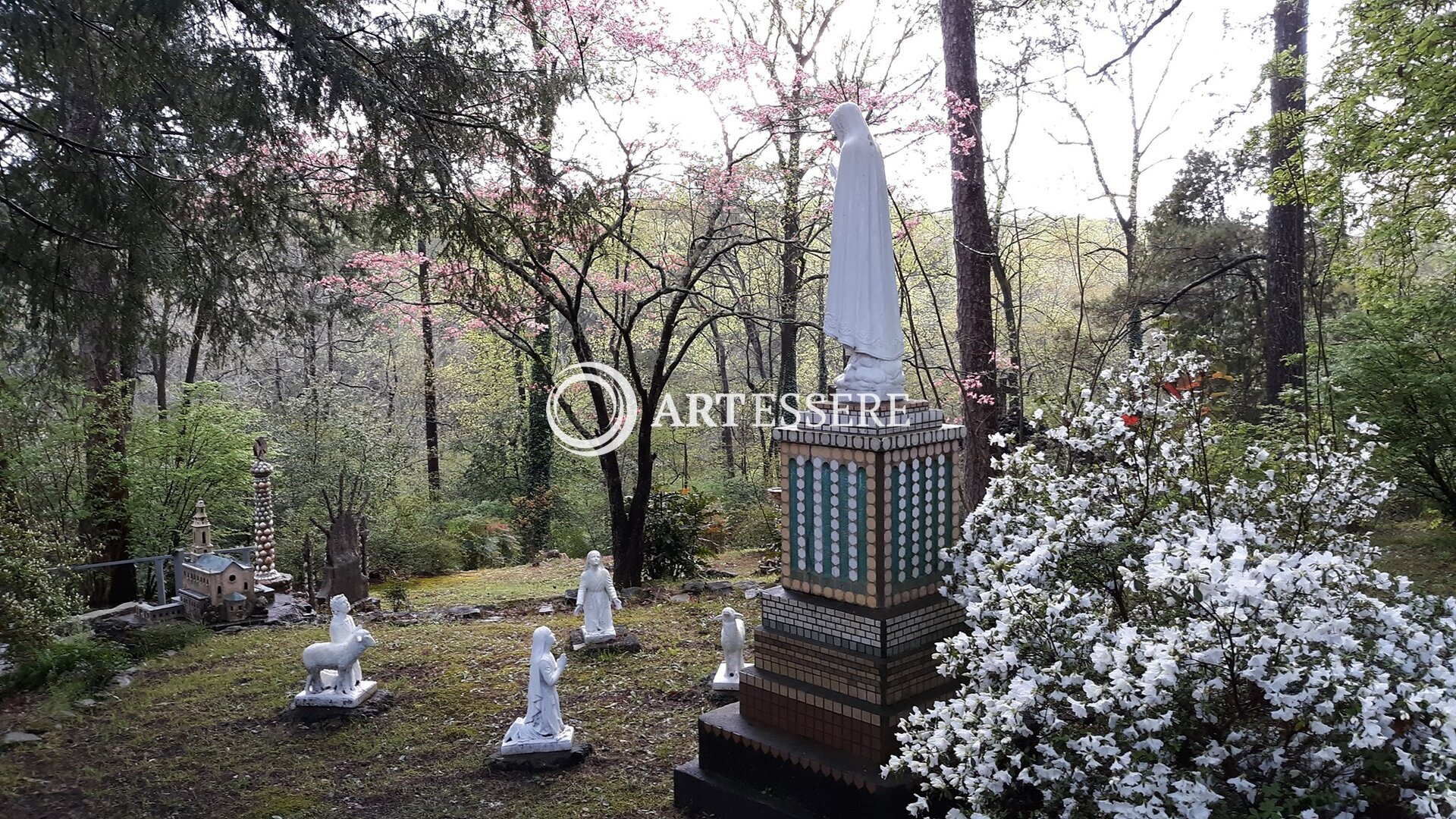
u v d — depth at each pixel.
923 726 4.00
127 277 5.45
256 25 5.12
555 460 22.77
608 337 17.92
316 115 5.37
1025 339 16.22
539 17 9.65
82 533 12.80
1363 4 9.19
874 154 4.79
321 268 6.87
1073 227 19.30
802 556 4.87
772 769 4.62
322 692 6.64
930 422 4.79
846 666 4.50
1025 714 3.71
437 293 11.06
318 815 5.10
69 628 8.25
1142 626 3.97
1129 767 3.24
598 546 19.81
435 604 11.51
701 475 24.75
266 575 10.88
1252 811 3.20
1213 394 7.49
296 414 19.14
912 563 4.65
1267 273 13.66
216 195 5.88
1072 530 4.35
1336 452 5.12
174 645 8.62
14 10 4.39
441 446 30.20
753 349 25.73
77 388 11.02
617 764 5.62
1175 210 17.11
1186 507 5.12
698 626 8.77
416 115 5.91
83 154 5.07
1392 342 9.41
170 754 6.05
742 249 16.52
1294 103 12.60
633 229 12.15
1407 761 2.99
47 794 5.48
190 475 13.58
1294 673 3.08
